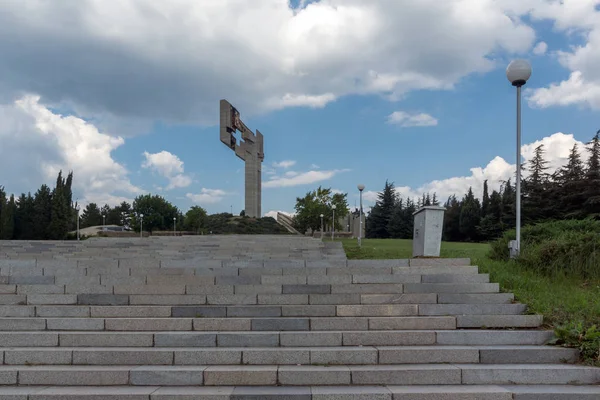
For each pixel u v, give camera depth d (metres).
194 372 5.06
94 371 5.08
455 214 50.22
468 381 5.08
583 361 5.39
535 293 7.54
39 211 53.97
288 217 64.25
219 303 6.98
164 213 71.81
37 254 15.70
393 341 5.88
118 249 18.02
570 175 32.75
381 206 61.50
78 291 7.23
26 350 5.47
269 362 5.42
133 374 5.07
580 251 8.97
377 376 5.06
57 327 6.24
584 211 30.09
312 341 5.86
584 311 6.65
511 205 39.56
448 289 7.24
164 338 5.82
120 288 7.21
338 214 47.31
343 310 6.65
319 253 16.09
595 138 31.27
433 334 5.90
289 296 6.98
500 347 5.64
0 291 7.19
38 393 4.73
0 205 51.56
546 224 11.23
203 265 9.80
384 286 7.25
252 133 56.19
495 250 11.19
